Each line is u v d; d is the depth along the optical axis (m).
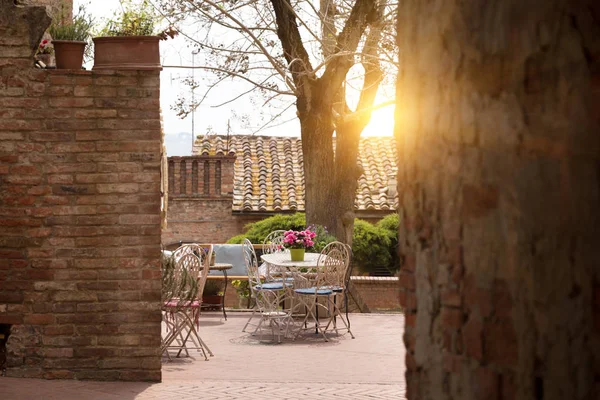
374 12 14.91
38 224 7.32
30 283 7.32
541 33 1.32
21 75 7.34
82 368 7.32
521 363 1.35
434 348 1.54
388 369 8.52
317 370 8.39
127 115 7.39
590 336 1.28
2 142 7.32
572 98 1.30
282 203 20.28
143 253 7.38
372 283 16.86
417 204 1.61
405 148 1.67
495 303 1.39
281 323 12.41
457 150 1.47
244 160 22.55
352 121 16.62
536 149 1.33
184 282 9.02
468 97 1.44
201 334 11.27
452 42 1.48
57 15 9.16
